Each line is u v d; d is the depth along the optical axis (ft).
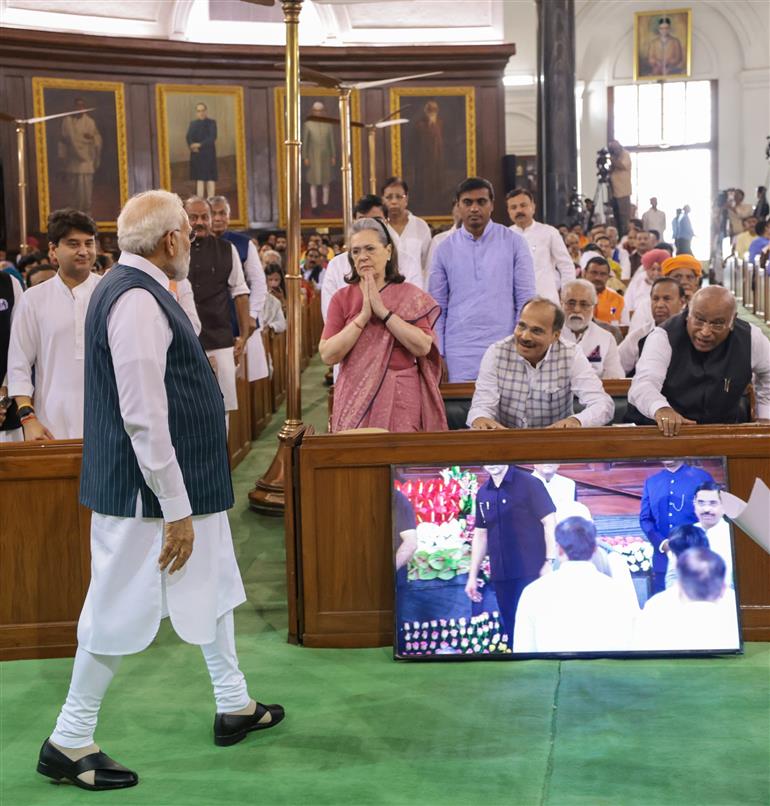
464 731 10.93
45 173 64.69
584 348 19.34
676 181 96.94
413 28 72.23
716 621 12.75
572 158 63.21
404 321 14.40
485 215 19.17
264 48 68.44
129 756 10.66
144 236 9.86
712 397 14.07
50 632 13.38
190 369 9.98
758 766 10.03
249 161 69.36
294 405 19.76
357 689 12.07
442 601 12.94
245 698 10.96
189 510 9.77
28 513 13.26
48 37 63.41
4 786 10.14
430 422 14.78
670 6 94.84
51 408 15.10
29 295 14.99
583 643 12.75
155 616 9.96
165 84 67.36
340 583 13.43
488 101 72.02
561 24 62.64
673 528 12.88
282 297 38.37
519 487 13.03
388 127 71.36
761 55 93.76
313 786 9.92
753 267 51.98
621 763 10.16
